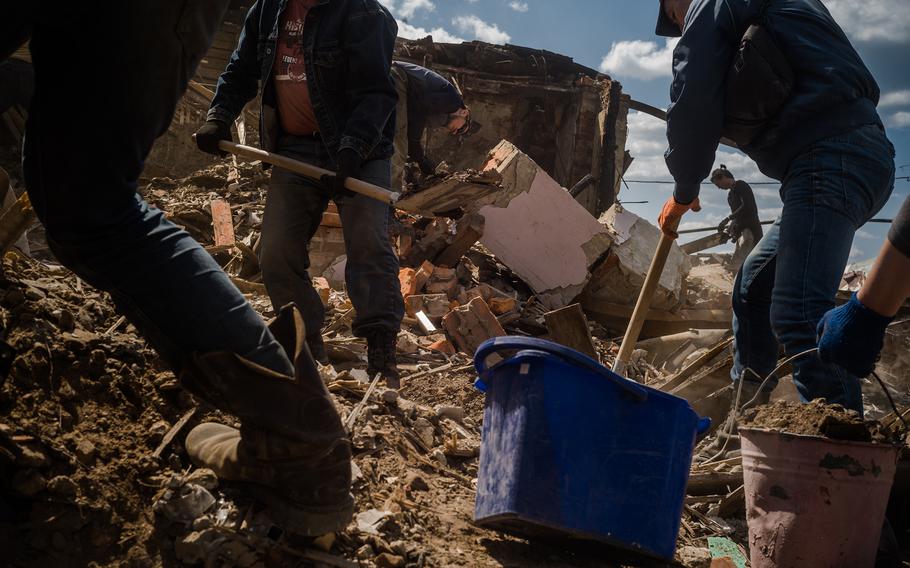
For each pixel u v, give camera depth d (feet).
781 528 8.07
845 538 7.88
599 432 7.11
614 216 24.77
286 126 11.44
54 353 6.68
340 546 6.52
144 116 5.07
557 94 48.24
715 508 10.82
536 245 23.67
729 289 28.66
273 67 11.24
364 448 8.47
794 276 10.43
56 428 6.20
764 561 8.23
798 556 7.98
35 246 16.92
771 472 8.19
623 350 11.37
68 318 7.24
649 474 7.22
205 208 23.26
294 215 11.25
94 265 5.35
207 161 32.19
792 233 10.56
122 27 4.74
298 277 11.40
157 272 5.38
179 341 5.57
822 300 10.23
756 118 11.05
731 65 11.08
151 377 7.32
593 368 7.07
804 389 10.19
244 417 5.73
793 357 9.46
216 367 5.55
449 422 10.65
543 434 7.04
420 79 24.13
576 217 23.67
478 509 7.50
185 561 5.89
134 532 6.00
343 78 10.82
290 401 5.72
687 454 7.64
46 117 4.95
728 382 15.17
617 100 46.57
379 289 11.11
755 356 13.28
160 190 27.55
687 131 11.23
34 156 5.03
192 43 5.14
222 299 5.58
